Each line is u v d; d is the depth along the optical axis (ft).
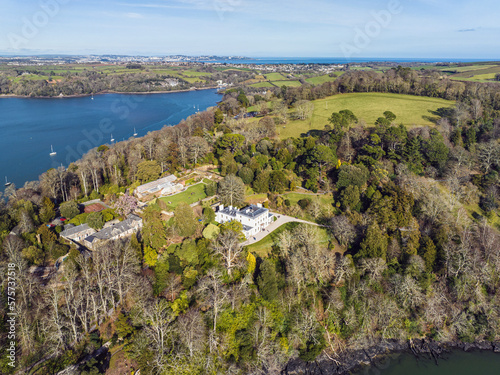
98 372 235.40
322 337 299.99
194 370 253.85
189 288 304.91
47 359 244.42
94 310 266.57
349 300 318.45
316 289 327.88
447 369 290.76
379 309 311.68
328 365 290.35
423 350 306.96
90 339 261.03
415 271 331.16
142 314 271.08
